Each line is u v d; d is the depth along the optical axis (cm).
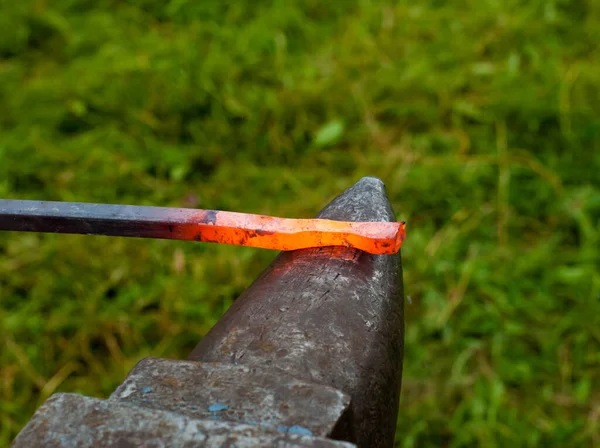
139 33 112
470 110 96
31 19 114
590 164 89
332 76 102
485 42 107
